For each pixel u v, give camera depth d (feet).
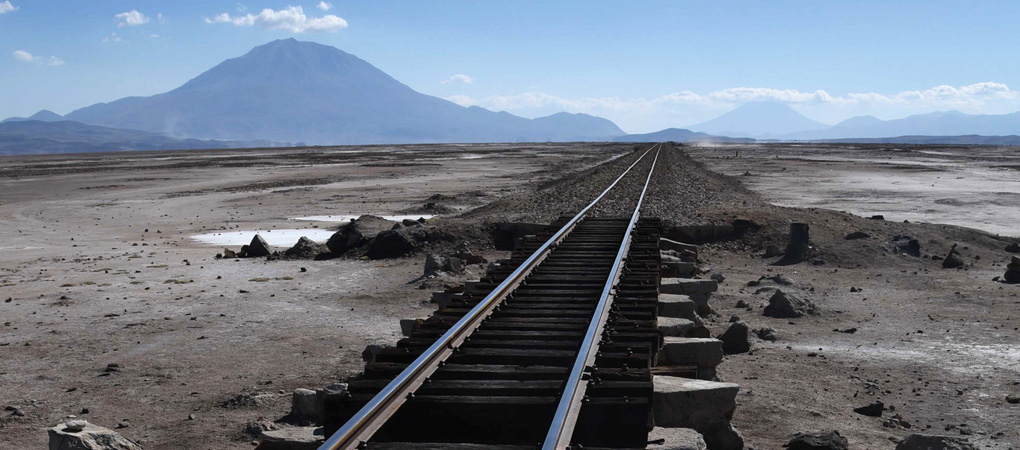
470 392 19.58
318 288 50.19
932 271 54.90
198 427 24.23
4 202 128.36
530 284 33.88
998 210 95.25
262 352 34.04
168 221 96.99
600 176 129.80
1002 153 307.58
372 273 55.67
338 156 317.22
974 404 26.71
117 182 175.11
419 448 15.72
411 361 22.21
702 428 20.90
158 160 310.45
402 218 93.56
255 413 25.53
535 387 19.51
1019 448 22.18
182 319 41.14
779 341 36.22
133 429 24.43
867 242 60.54
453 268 53.42
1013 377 29.91
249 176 190.08
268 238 78.74
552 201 90.63
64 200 130.11
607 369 19.97
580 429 17.71
